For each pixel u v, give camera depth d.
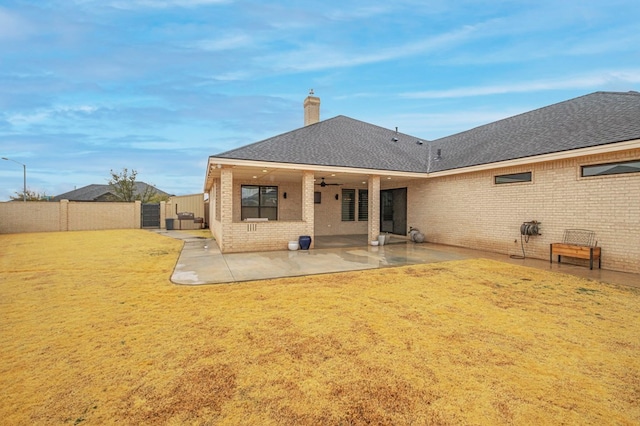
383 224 18.22
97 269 8.35
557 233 9.55
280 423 2.47
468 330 4.31
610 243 8.29
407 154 15.91
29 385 2.99
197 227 24.36
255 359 3.49
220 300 5.65
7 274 7.78
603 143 7.98
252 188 16.44
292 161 11.62
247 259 9.84
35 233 19.30
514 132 12.69
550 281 7.07
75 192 39.75
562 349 3.76
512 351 3.70
